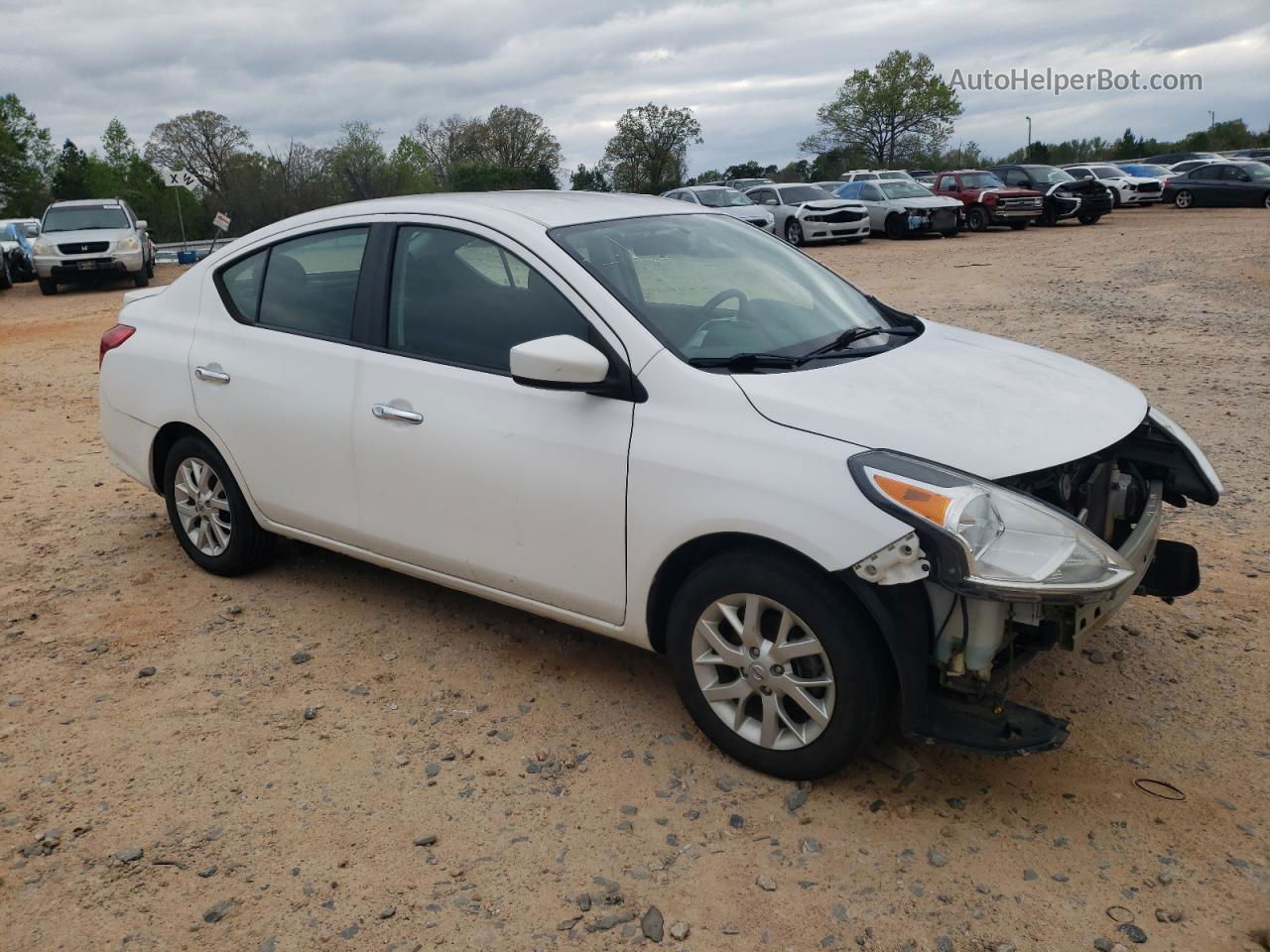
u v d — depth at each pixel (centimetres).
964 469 283
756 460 299
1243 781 312
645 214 404
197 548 491
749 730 322
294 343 423
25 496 636
